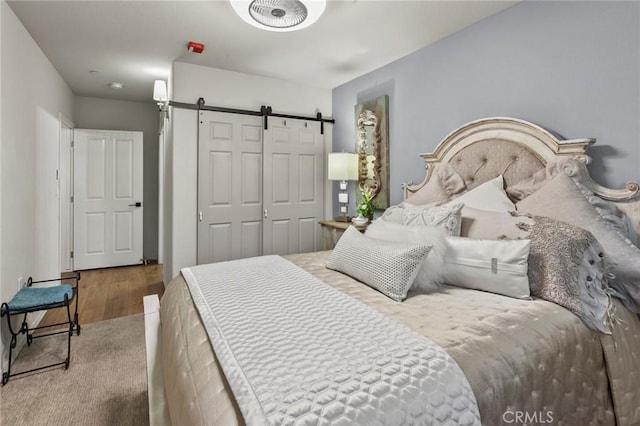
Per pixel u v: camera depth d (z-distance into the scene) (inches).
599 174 73.9
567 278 54.7
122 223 191.0
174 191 129.4
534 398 41.7
